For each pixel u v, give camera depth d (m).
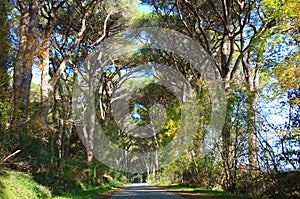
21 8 17.05
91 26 25.66
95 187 27.12
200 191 18.97
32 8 17.47
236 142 16.12
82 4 22.28
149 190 25.62
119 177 48.31
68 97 29.08
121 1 24.28
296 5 12.21
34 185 13.76
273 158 12.00
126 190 26.84
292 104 11.19
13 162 13.59
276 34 16.64
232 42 21.34
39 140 15.67
